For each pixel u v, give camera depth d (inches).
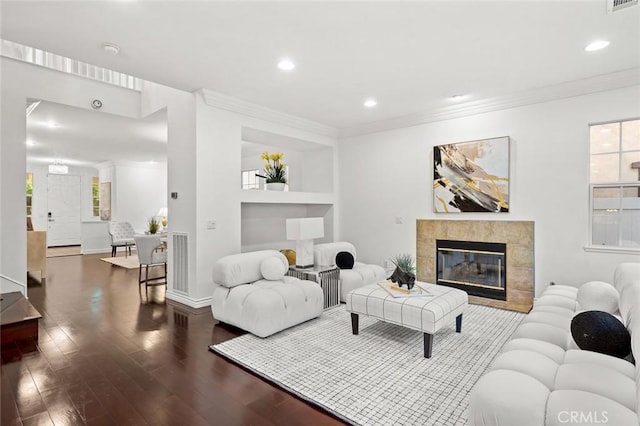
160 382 91.0
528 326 88.8
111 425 72.9
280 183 198.8
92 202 439.2
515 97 157.5
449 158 179.2
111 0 87.0
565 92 146.1
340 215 231.5
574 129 145.9
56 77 169.2
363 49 114.2
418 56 119.7
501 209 163.0
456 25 99.3
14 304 133.7
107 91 189.3
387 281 138.1
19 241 153.5
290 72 134.3
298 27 100.7
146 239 199.0
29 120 206.8
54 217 414.6
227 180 168.1
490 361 103.0
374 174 212.8
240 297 126.3
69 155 340.2
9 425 72.4
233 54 118.0
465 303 123.4
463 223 176.2
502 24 98.4
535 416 50.4
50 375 94.2
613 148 140.4
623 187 138.3
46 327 132.5
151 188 403.9
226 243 167.9
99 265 277.1
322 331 128.4
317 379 92.2
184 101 163.2
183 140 163.8
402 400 82.1
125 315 147.9
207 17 95.0
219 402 82.0
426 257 189.8
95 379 92.3
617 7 89.2
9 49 152.1
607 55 118.6
